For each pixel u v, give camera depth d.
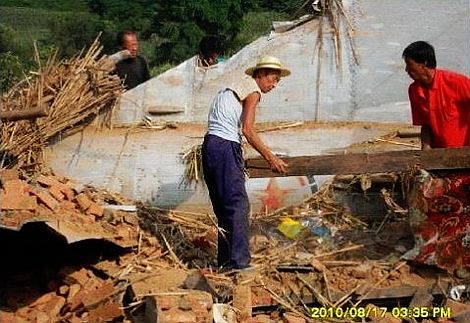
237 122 6.47
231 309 5.80
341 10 8.11
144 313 5.89
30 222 6.06
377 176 7.61
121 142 7.93
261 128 8.02
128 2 23.45
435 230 6.44
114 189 7.87
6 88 12.70
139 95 8.02
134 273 6.48
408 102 8.14
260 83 6.47
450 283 6.32
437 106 6.57
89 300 6.12
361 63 8.14
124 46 8.91
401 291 6.27
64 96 7.88
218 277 6.31
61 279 6.45
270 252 6.97
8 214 6.37
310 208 7.73
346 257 6.83
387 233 7.21
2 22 24.81
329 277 6.42
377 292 6.25
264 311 6.21
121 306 5.98
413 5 8.15
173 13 19.80
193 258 6.95
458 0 8.14
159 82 8.04
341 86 8.14
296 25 8.14
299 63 8.12
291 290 6.25
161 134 7.96
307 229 7.38
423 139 6.81
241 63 8.09
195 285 6.14
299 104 8.13
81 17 23.19
